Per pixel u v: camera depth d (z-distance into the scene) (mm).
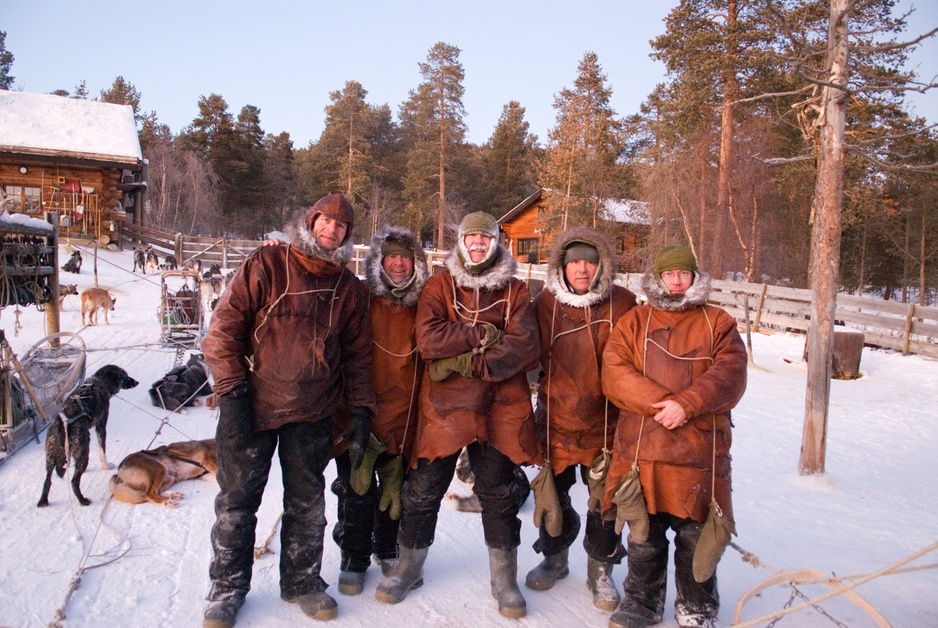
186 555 3770
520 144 59750
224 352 2955
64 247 25844
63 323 13234
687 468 2975
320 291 3104
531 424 3311
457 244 3332
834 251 6156
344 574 3436
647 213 29422
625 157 38469
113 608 3162
